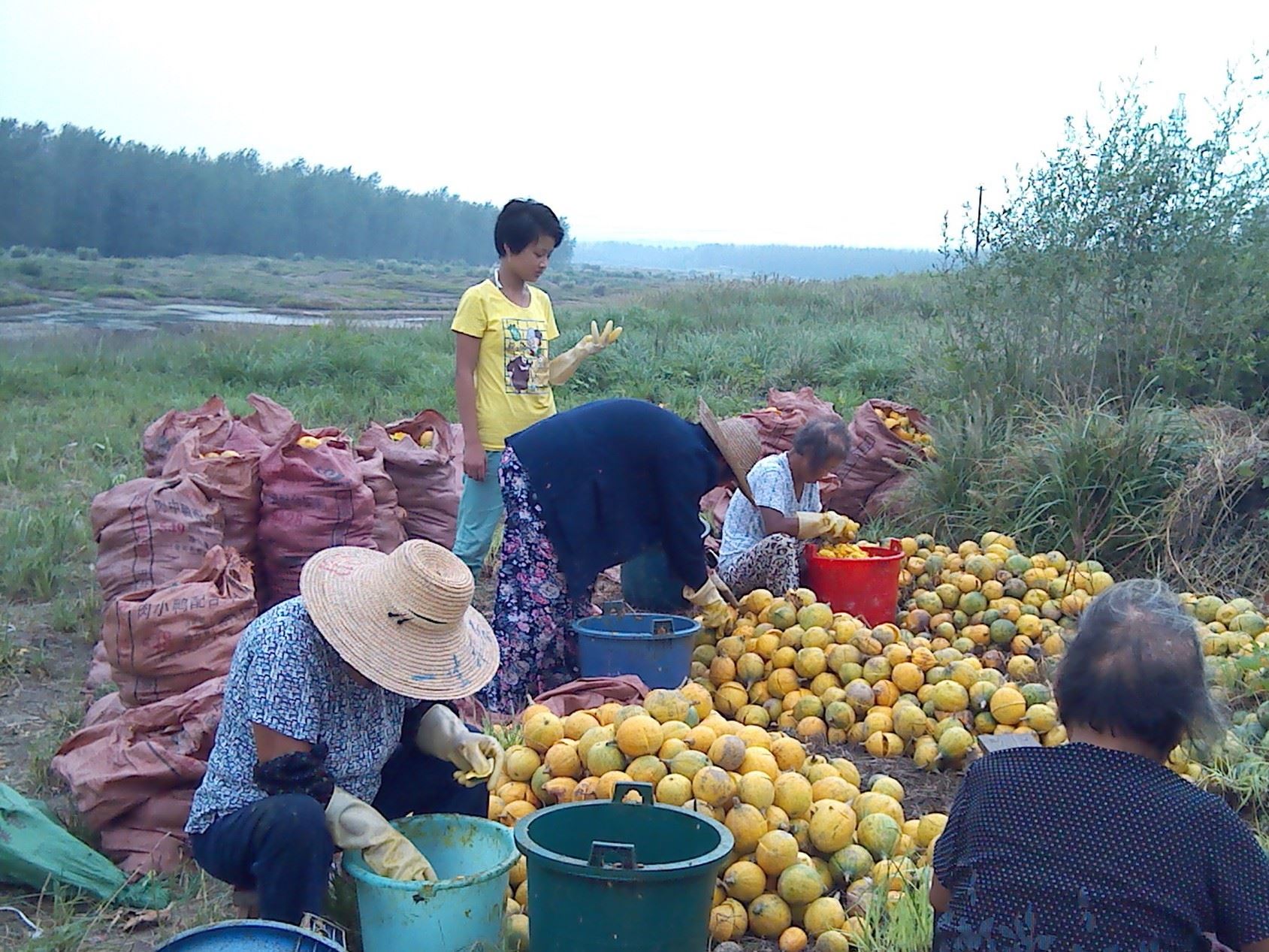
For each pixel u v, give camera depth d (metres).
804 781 3.96
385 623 3.43
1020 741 4.71
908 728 5.07
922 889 3.63
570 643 5.65
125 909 4.09
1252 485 7.40
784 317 22.23
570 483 5.41
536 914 3.26
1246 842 2.56
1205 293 8.70
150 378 16.59
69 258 64.38
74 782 4.39
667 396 14.34
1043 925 2.54
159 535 5.91
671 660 5.24
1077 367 8.99
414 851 3.43
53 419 13.22
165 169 81.38
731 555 6.34
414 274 73.06
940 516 8.02
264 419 7.65
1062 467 7.56
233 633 4.98
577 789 3.99
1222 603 6.36
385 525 6.87
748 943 3.74
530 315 6.46
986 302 9.23
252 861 3.41
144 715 4.57
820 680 5.35
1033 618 6.16
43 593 7.29
